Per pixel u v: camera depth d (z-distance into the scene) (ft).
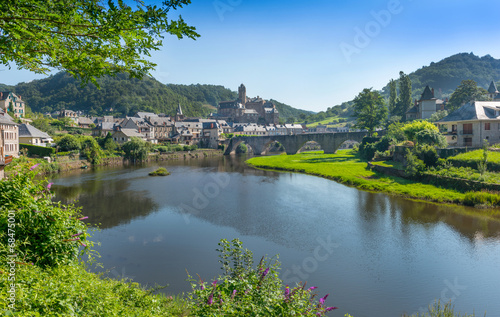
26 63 20.13
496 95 365.81
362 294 51.42
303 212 102.68
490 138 160.15
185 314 36.83
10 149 187.93
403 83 364.99
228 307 20.85
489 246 71.00
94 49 19.90
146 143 323.98
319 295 50.90
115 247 71.00
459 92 313.53
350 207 108.37
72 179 175.32
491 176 113.39
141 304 30.25
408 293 51.80
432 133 157.89
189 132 465.06
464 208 101.09
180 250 69.31
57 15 16.48
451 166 130.93
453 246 71.46
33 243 24.36
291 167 222.28
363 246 72.28
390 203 111.75
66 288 20.49
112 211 103.81
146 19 18.48
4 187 25.64
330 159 268.00
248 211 104.32
